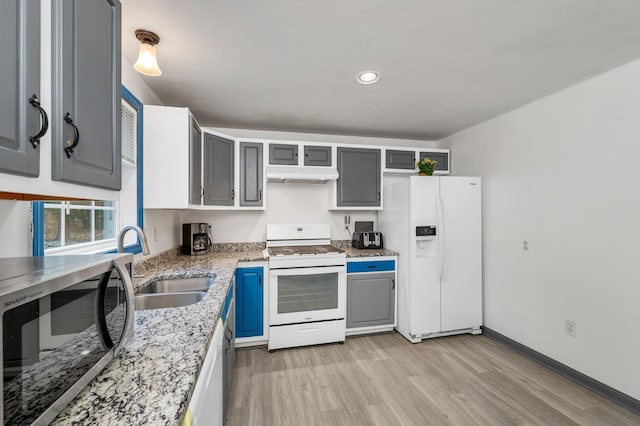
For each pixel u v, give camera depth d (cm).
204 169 241
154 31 148
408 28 148
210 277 196
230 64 183
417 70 192
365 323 289
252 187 292
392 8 132
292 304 266
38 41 60
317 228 327
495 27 147
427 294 278
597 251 199
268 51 168
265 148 295
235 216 318
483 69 191
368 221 353
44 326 55
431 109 263
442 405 184
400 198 294
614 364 189
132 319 88
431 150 341
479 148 303
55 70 65
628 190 183
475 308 290
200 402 75
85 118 76
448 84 213
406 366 231
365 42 160
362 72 194
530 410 179
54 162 65
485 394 195
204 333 99
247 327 259
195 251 272
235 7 131
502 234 274
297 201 333
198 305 128
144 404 62
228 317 177
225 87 216
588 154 205
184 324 107
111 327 77
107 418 58
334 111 267
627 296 183
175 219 271
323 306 273
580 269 210
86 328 67
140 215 188
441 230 277
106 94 87
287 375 218
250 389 200
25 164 57
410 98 238
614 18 140
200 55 172
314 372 222
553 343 228
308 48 165
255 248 321
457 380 212
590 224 204
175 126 197
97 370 69
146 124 193
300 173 291
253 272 260
